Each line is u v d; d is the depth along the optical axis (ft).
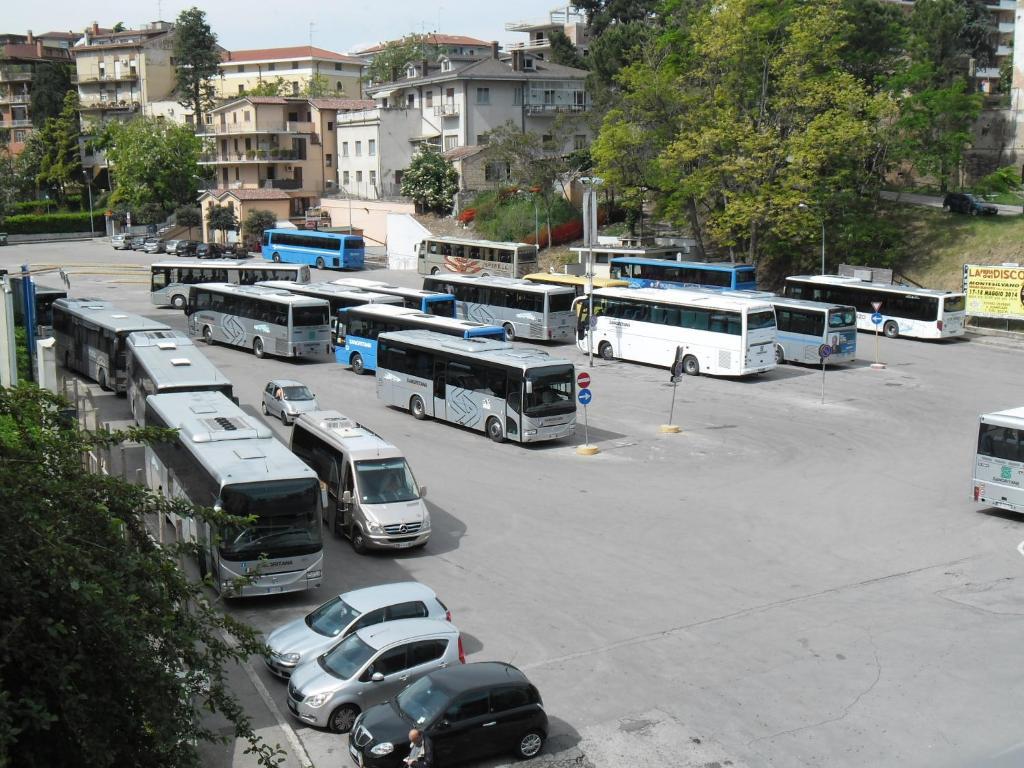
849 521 86.33
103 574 34.88
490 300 175.63
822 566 76.38
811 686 57.67
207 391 95.50
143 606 37.27
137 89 454.40
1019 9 251.39
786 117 198.49
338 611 60.49
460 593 71.56
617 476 99.35
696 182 198.80
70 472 38.34
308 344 150.61
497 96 313.94
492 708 49.73
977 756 50.34
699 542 81.51
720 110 198.59
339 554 79.92
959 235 202.69
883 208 220.64
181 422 80.69
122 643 34.40
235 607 69.56
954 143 222.69
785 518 87.10
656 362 150.61
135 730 36.22
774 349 141.90
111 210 358.64
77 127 397.80
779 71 193.98
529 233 258.78
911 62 261.24
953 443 110.32
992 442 86.28
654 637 64.23
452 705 49.03
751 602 69.72
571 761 50.19
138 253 311.06
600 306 158.10
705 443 110.83
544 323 167.12
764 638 63.98
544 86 320.70
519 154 257.75
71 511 37.04
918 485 96.17
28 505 34.12
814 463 103.35
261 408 124.77
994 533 83.30
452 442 111.86
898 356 157.99
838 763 49.88
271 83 452.35
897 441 111.24
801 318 150.00
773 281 220.64
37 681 33.32
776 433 114.62
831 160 200.13
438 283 184.03
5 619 33.73
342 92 504.43
